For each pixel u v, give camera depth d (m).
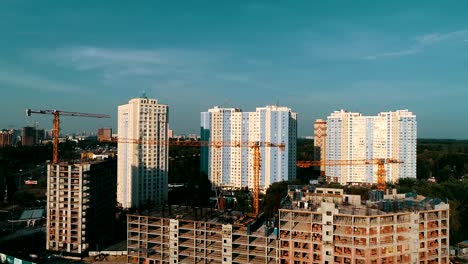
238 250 182.75
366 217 162.00
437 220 178.12
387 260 165.50
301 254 172.38
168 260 194.88
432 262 176.12
